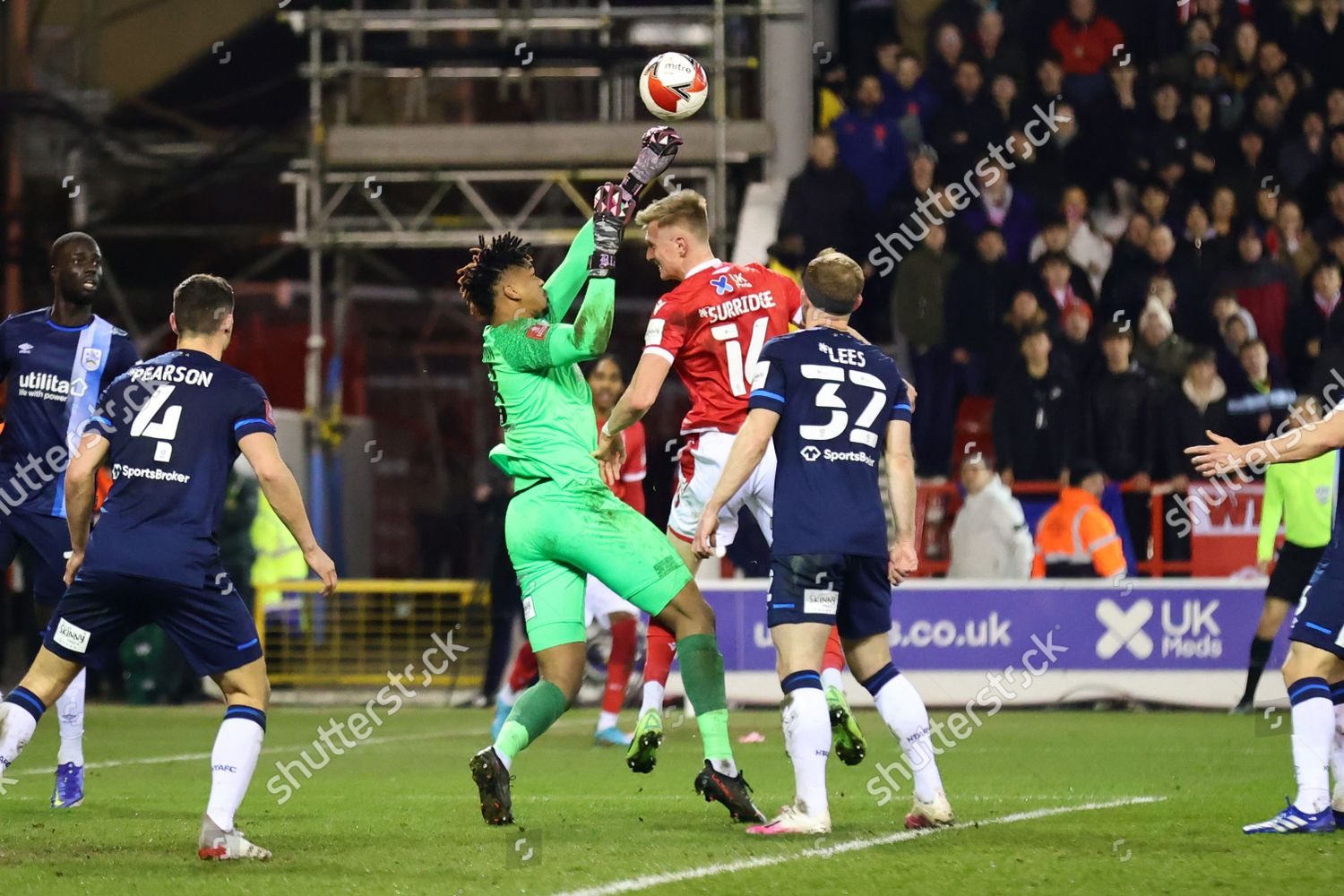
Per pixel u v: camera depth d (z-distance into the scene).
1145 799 19.22
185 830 16.92
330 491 46.34
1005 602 35.28
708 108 46.09
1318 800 15.92
